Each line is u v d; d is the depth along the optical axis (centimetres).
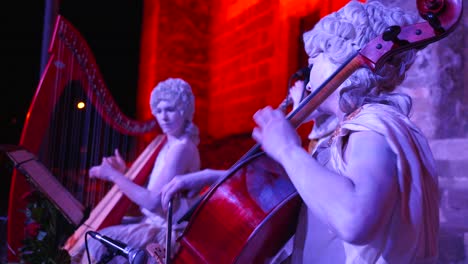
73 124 281
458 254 215
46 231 202
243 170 122
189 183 164
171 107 265
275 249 116
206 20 671
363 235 83
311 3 495
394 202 88
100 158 311
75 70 245
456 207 221
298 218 111
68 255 206
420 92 237
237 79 609
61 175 279
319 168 90
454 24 94
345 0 458
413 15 107
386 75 104
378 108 99
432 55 234
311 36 108
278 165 119
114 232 241
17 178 228
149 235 238
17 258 223
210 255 121
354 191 85
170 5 649
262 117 101
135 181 270
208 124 667
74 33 240
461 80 233
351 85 102
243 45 597
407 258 92
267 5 554
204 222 124
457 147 222
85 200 308
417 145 97
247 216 115
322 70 108
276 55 535
